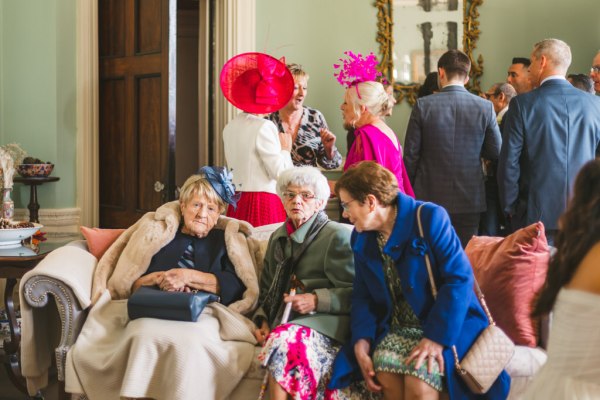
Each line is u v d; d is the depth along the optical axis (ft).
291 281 10.84
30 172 17.31
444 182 15.25
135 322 10.44
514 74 19.42
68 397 10.90
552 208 14.43
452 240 9.38
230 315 10.71
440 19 20.99
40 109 18.07
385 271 9.75
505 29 21.12
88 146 18.67
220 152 20.20
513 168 14.53
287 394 9.66
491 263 10.50
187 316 10.34
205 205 11.46
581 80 17.58
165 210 11.73
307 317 10.12
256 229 12.34
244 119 14.71
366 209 9.46
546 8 21.06
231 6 19.93
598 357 6.42
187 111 27.02
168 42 16.61
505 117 15.85
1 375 14.29
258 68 14.87
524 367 9.75
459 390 9.16
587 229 6.53
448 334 9.05
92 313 10.95
